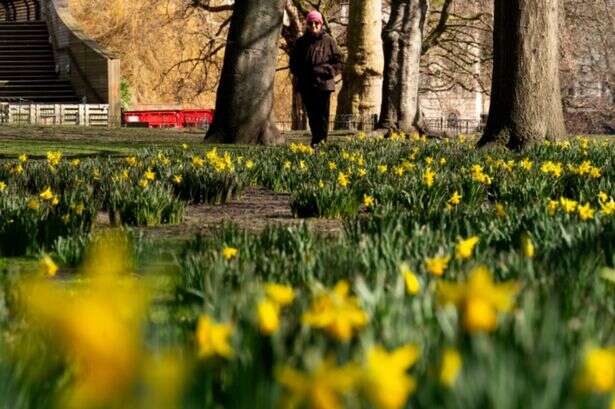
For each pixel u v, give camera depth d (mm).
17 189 12945
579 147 22000
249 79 29281
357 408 2051
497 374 2303
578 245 6262
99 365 1771
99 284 1945
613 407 2096
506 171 14414
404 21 40594
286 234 7055
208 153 15461
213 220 10930
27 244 7879
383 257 5781
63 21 60312
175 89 69500
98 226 10102
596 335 3277
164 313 4855
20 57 62250
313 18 24062
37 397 2494
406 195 11039
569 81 59438
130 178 13031
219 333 2699
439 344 2859
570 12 55688
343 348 2777
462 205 9820
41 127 40062
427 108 78562
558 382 2273
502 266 5074
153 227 10188
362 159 17234
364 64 50719
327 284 4891
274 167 16203
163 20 58688
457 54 61219
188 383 2391
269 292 3422
